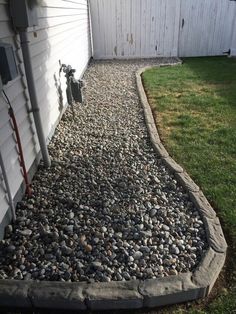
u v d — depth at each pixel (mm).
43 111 3299
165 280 1738
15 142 2391
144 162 3084
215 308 1682
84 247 2035
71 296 1657
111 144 3492
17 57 2494
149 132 3676
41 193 2615
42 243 2092
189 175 2789
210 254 1931
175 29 8492
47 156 2955
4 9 2238
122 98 5055
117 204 2461
